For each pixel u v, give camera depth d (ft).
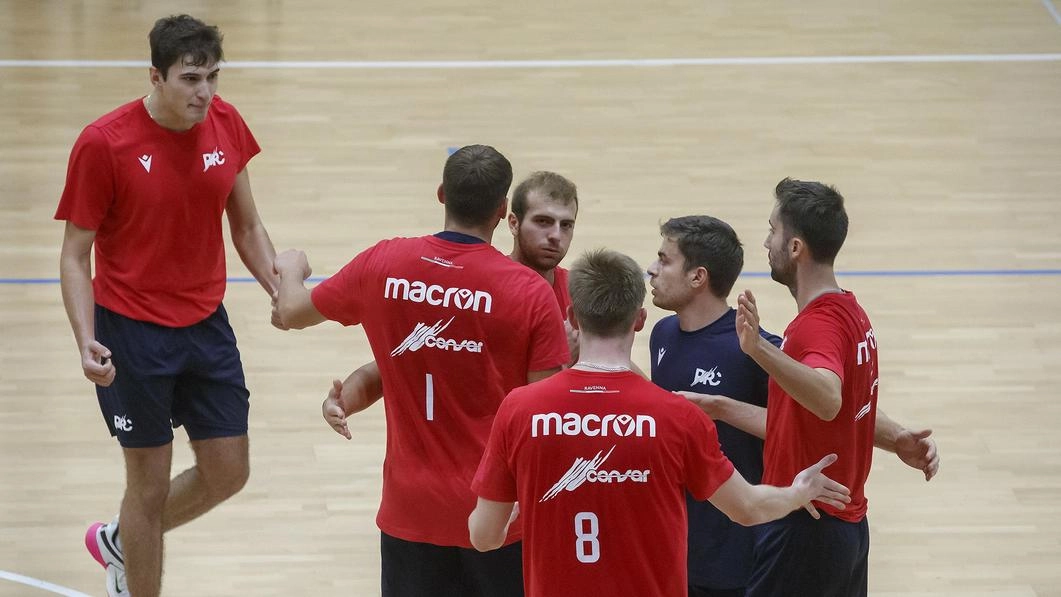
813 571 48.49
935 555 64.69
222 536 65.41
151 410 53.57
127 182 50.72
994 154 118.52
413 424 44.55
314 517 67.36
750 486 39.73
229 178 53.57
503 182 43.52
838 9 159.94
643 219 103.40
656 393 38.55
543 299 43.29
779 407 47.98
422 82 134.31
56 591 59.98
